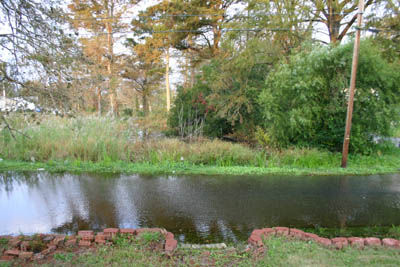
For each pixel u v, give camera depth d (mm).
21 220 4441
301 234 3678
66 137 9328
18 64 4258
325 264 2977
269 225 4344
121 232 3652
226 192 5949
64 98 4430
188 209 4957
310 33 12969
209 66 13773
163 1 20641
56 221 4410
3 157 8695
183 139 10883
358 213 4867
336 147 10047
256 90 11930
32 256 3082
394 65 9648
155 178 7000
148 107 31594
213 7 19656
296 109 9234
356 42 7641
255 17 12562
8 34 4234
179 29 19172
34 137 9188
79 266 2902
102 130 9953
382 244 3502
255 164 8508
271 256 3137
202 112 13625
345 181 6898
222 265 2975
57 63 4254
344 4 14211
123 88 26703
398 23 12297
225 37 13078
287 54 12555
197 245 3518
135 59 25344
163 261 3027
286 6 12109
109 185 6359
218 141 9992
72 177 6980
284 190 6129
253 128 12031
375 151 10039
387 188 6355
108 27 22109
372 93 9156
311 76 8984
